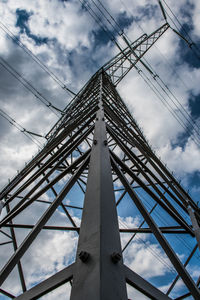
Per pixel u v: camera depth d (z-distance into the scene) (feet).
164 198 17.17
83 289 4.83
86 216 6.88
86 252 5.56
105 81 58.03
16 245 19.01
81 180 31.19
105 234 5.89
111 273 5.06
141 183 13.78
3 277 7.80
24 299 6.48
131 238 20.47
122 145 17.65
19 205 15.71
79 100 46.78
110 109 28.81
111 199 7.66
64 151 19.34
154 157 27.40
